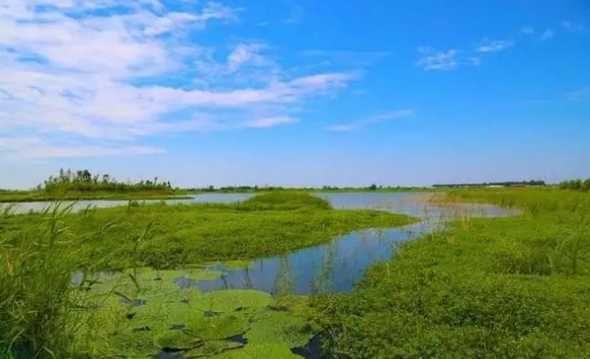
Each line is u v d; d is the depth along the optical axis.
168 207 22.16
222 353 5.41
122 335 5.79
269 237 13.25
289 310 6.98
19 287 4.31
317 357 5.41
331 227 16.28
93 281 5.02
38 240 4.64
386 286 7.60
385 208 28.55
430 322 5.97
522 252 9.04
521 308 5.98
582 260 8.98
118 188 44.66
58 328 4.45
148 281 8.67
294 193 27.92
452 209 25.52
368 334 5.76
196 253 11.24
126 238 10.03
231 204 24.36
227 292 7.86
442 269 8.37
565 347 4.96
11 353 4.01
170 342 5.64
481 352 4.99
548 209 19.94
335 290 8.11
